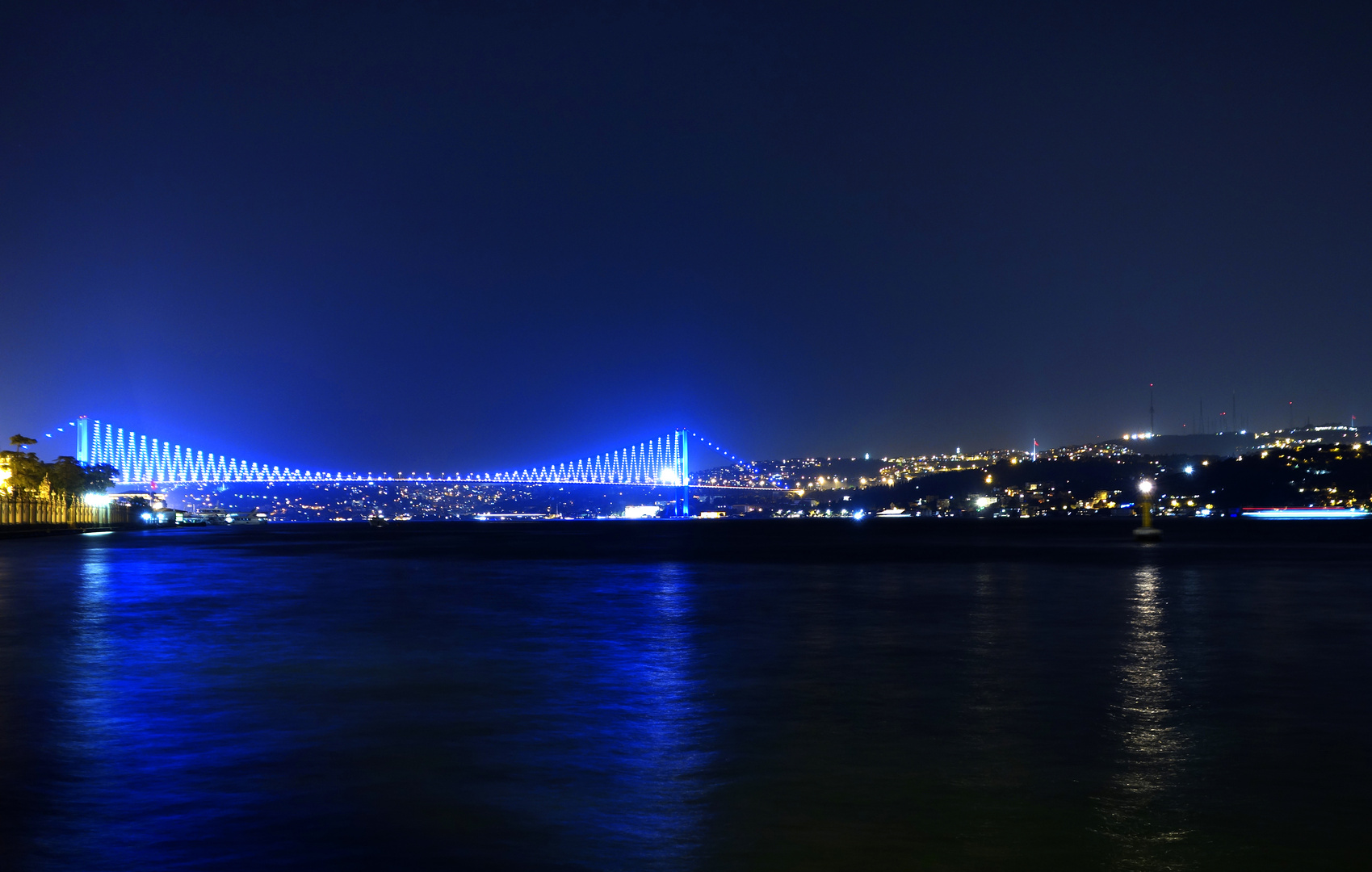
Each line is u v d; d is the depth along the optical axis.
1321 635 27.06
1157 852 9.75
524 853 9.66
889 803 11.29
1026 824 10.54
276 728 15.00
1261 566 64.06
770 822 10.60
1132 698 17.64
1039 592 42.44
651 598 38.75
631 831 10.30
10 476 157.62
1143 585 46.06
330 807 11.04
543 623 29.80
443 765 12.85
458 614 32.38
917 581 49.81
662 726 15.26
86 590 41.81
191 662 21.70
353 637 26.11
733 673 20.38
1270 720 15.74
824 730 15.00
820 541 127.31
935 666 21.23
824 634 27.14
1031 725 15.35
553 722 15.53
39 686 18.64
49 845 9.84
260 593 40.31
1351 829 10.43
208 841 9.97
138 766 12.77
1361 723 15.52
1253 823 10.62
